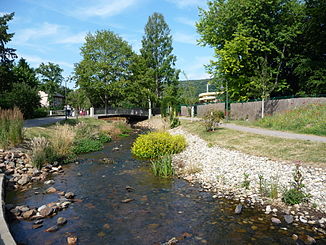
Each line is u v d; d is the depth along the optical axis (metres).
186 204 6.20
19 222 5.18
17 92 27.66
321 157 8.43
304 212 5.39
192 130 20.02
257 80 21.20
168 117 27.97
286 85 25.02
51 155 11.00
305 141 10.66
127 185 8.00
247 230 4.74
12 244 3.53
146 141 13.27
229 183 7.66
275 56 24.80
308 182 6.78
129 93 42.38
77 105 29.45
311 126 14.11
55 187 7.76
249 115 24.05
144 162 11.73
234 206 5.99
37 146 10.62
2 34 28.95
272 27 22.81
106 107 40.25
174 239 4.36
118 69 41.47
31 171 9.09
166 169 9.20
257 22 22.56
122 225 5.06
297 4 23.62
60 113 42.81
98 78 40.47
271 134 13.39
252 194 6.61
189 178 8.55
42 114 33.75
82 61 40.47
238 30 22.69
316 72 20.48
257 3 21.56
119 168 10.48
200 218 5.34
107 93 41.22
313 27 21.50
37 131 15.88
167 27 46.84
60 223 5.11
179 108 43.31
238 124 19.75
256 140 12.47
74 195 6.98
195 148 13.90
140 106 52.44
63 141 13.01
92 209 5.95
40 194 7.04
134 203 6.33
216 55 25.78
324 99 17.20
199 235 4.59
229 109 27.77
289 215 5.16
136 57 44.34
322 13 20.36
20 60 53.59
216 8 25.77
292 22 23.27
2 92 28.77
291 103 19.39
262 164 8.91
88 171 9.94
